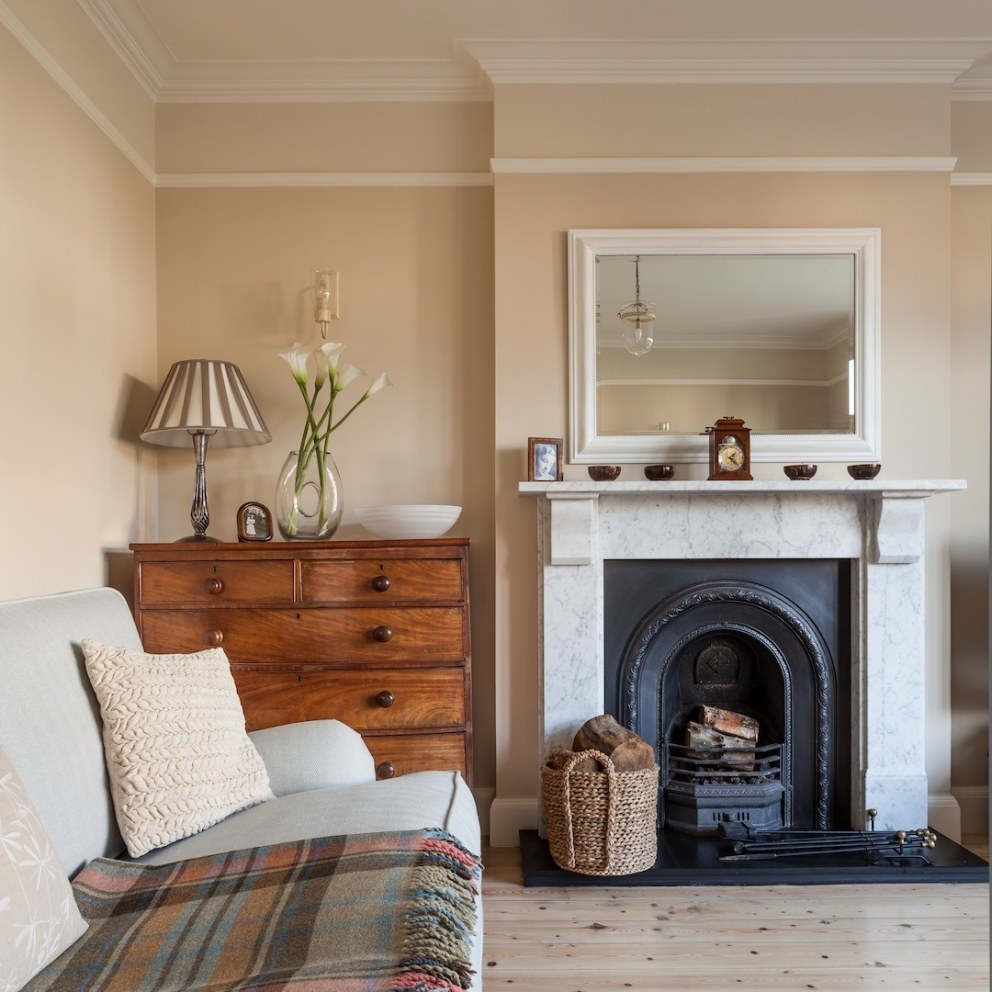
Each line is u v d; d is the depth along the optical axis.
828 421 2.89
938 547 2.91
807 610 2.83
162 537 3.01
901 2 2.60
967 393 3.07
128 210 2.79
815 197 2.91
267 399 3.04
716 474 2.76
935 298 2.90
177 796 1.51
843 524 2.80
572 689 2.78
